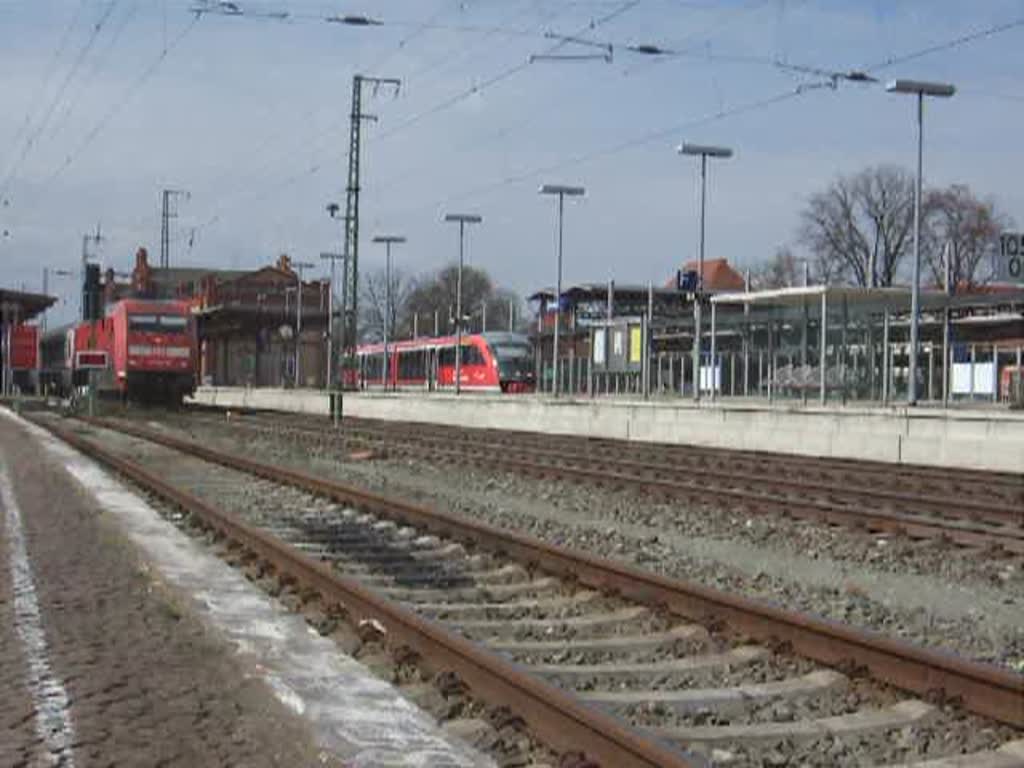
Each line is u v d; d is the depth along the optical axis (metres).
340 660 9.09
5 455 30.95
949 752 7.04
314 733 7.28
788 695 8.18
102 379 58.00
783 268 113.62
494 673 7.80
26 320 108.50
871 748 7.15
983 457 26.66
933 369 44.88
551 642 9.89
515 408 45.38
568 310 58.56
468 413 48.56
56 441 37.31
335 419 47.78
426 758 6.82
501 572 13.07
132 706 7.92
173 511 18.61
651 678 8.76
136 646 9.60
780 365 42.62
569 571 12.33
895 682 8.16
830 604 11.40
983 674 7.59
